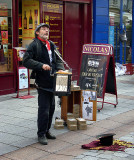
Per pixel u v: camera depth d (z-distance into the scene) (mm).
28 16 9914
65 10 10789
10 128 5578
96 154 4281
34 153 4410
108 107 7332
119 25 13547
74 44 11391
